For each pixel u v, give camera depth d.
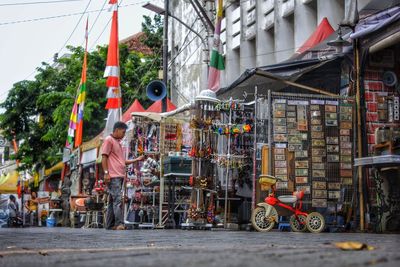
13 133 31.56
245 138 11.04
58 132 26.16
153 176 11.85
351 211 9.99
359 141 10.09
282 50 17.12
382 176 9.72
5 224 26.05
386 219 9.65
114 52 17.83
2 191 31.06
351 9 9.99
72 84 27.66
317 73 11.51
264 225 9.50
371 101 10.40
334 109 10.26
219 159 10.84
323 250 3.35
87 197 15.77
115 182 10.05
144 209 11.80
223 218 11.36
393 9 9.34
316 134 10.16
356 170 10.08
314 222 9.32
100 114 26.06
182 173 11.16
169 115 12.25
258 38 18.97
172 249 3.90
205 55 18.33
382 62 10.47
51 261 3.07
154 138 12.37
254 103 10.86
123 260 2.87
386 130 9.54
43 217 25.59
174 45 27.27
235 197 11.34
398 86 10.48
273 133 10.07
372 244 4.62
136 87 27.20
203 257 2.93
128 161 10.41
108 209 10.38
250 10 19.94
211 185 11.01
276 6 17.78
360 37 9.92
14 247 4.75
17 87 30.86
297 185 10.01
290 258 2.76
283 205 9.48
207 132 10.94
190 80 24.38
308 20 16.50
